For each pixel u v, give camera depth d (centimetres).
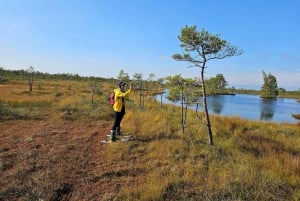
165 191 563
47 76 7338
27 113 1388
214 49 888
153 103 2398
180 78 1123
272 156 832
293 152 970
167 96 1161
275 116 3222
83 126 1144
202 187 585
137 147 841
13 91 2798
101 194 550
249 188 589
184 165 704
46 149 800
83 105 1664
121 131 1027
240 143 966
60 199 527
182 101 1093
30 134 965
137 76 3120
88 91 3356
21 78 5991
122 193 542
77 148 821
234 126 1341
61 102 1756
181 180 611
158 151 802
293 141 1144
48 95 2478
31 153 750
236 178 627
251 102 5669
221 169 689
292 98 9344
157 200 532
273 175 662
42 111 1480
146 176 638
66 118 1310
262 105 4900
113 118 1358
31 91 2872
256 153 892
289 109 4316
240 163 741
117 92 892
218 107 4000
